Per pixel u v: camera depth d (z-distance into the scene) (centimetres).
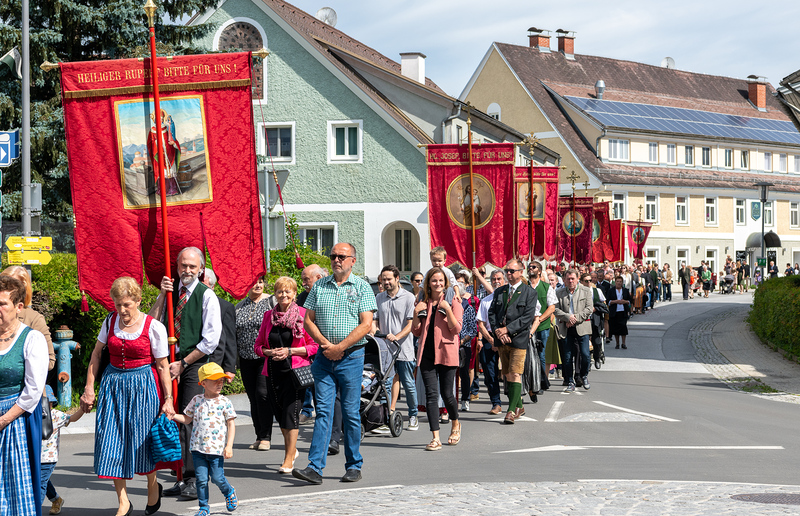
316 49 2984
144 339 651
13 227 2108
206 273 782
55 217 2239
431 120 3184
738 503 658
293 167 3020
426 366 969
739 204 5731
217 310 728
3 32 2098
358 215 2975
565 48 5891
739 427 1119
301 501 694
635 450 948
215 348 726
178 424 732
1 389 567
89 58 2308
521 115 5381
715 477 786
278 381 844
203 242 846
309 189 3008
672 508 640
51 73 2211
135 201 841
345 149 2997
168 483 822
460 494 704
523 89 5362
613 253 3881
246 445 998
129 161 838
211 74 839
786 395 1498
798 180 6119
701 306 3834
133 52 2256
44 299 1146
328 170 2994
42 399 598
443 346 968
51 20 2228
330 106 2992
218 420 651
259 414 957
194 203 843
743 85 6612
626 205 5172
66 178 2181
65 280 1174
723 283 5275
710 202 5597
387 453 944
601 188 5019
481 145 1528
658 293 4400
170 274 801
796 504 655
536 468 839
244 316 955
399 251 3059
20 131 2112
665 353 2214
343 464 877
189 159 841
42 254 1142
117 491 664
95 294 841
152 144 838
